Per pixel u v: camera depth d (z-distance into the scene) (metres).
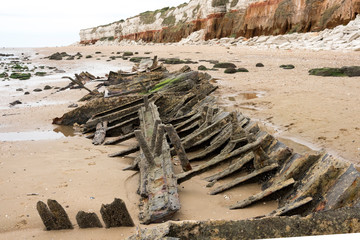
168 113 11.44
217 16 53.19
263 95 13.91
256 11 45.03
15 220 4.65
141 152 7.22
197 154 7.30
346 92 12.96
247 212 4.74
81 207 5.06
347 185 3.84
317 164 4.63
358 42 28.86
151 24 80.56
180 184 6.07
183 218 4.65
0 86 21.91
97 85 19.50
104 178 6.38
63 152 8.30
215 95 14.60
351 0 32.97
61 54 49.44
